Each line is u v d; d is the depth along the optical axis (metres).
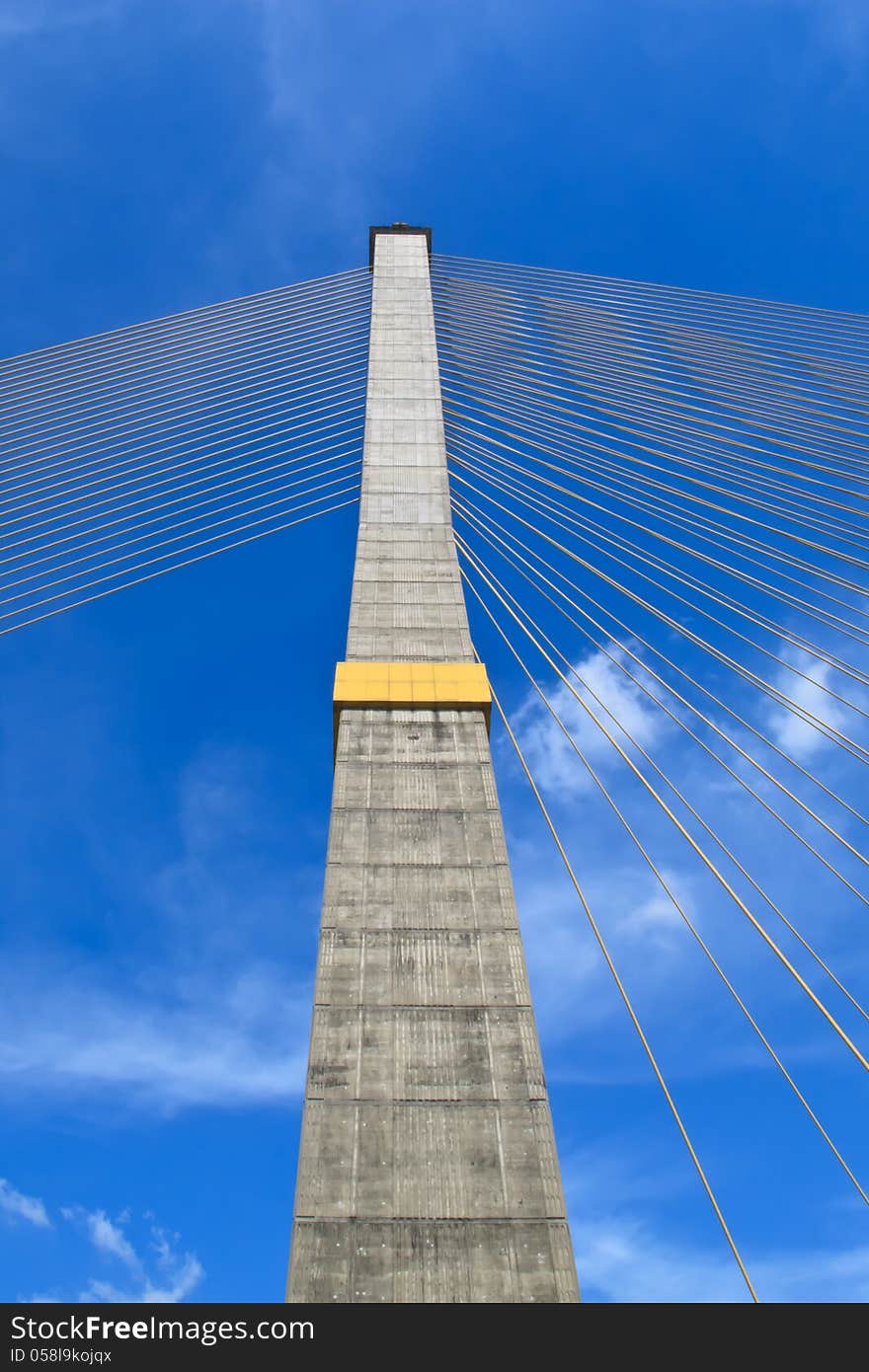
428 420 24.98
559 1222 10.61
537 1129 11.51
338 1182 10.88
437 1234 10.46
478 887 14.37
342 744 16.73
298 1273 10.05
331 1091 11.84
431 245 35.84
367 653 18.72
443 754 16.61
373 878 14.44
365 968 13.21
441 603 19.84
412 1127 11.49
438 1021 12.66
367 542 21.23
